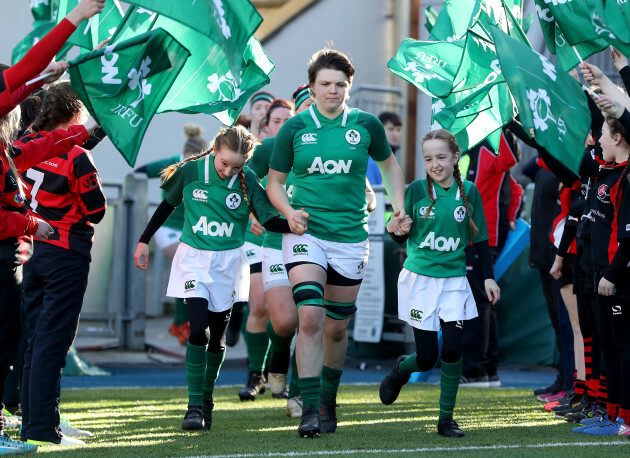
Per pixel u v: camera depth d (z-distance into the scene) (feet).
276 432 58.65
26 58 45.60
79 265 53.16
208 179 58.90
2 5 147.54
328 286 57.93
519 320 117.50
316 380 55.42
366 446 52.06
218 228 59.16
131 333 127.13
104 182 125.80
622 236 54.65
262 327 79.15
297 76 164.14
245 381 99.55
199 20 46.42
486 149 93.66
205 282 58.54
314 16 164.55
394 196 59.67
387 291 116.57
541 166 79.71
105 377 102.37
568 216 67.92
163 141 159.43
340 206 56.75
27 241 49.90
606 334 58.70
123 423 63.93
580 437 56.29
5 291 48.73
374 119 57.98
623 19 53.57
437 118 57.47
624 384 57.11
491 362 97.04
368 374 108.17
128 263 126.41
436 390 90.79
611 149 56.54
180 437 56.34
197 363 59.47
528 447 51.83
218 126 162.91
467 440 54.90
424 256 59.00
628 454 49.19
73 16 46.03
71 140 50.47
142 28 52.31
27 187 52.65
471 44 57.31
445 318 58.03
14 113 48.67
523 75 49.49
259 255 78.13
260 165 67.72
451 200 58.65
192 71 53.67
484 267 59.21
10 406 65.41
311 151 56.39
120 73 48.91
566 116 50.24
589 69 57.62
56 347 52.37
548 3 55.01
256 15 48.32
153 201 142.92
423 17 161.17
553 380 102.83
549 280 82.64
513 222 99.50
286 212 56.34
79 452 49.44
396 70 60.18
